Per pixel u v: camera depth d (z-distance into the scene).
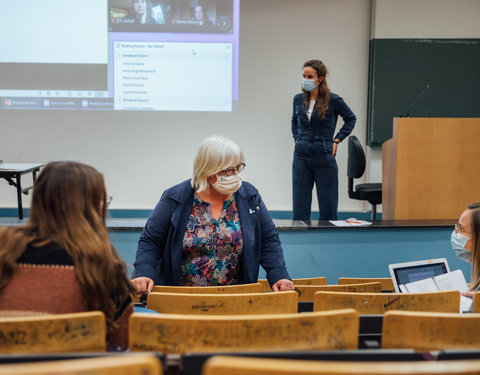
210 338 1.09
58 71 6.15
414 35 6.13
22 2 6.02
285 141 6.50
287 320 1.09
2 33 6.06
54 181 1.24
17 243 1.18
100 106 6.23
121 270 1.27
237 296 1.50
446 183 4.09
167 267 2.15
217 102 6.26
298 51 6.32
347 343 1.12
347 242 3.85
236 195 2.19
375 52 6.16
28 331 1.04
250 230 2.16
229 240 2.14
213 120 6.40
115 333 1.28
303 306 1.94
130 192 6.51
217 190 2.08
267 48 6.32
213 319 1.08
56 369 0.67
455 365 0.74
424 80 6.20
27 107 6.22
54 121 6.30
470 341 1.12
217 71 6.19
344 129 4.54
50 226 1.22
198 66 6.17
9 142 6.33
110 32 6.08
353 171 4.88
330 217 4.64
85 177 1.27
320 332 1.11
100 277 1.20
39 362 0.92
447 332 1.12
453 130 4.04
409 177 4.08
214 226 2.14
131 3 6.04
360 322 1.37
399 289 2.21
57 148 6.37
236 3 6.06
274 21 6.27
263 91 6.39
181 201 2.14
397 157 4.05
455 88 6.21
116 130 6.37
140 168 6.47
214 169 2.01
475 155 4.06
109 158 6.43
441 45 6.14
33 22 6.05
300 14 6.26
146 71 6.16
